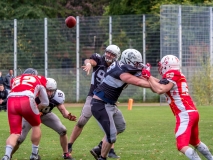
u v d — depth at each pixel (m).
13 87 19.27
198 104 55.72
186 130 17.14
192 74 57.47
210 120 36.31
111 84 18.27
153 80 17.45
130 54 18.03
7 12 80.00
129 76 17.80
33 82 19.36
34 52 66.69
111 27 65.25
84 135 29.30
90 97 22.47
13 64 66.81
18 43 66.81
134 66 18.08
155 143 25.47
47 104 19.84
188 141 17.11
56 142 26.53
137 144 25.22
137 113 44.53
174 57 17.80
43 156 22.09
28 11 80.19
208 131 29.89
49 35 66.38
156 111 46.81
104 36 65.56
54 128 21.02
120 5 79.12
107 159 21.02
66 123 36.56
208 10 58.78
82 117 22.23
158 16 63.88
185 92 17.52
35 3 84.88
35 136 19.66
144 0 77.69
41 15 81.25
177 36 58.31
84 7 94.31
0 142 26.58
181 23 58.31
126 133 29.66
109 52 21.80
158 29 63.84
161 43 58.44
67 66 66.12
